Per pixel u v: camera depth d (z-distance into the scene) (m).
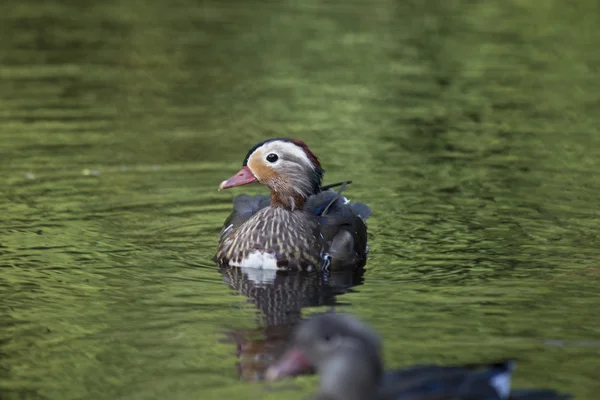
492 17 31.31
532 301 11.30
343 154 17.95
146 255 13.20
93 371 9.41
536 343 9.98
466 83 23.42
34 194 15.60
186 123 19.98
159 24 29.27
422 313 10.92
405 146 18.53
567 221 14.41
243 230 13.21
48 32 27.80
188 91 22.48
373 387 7.73
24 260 12.80
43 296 11.52
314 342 7.86
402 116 20.67
